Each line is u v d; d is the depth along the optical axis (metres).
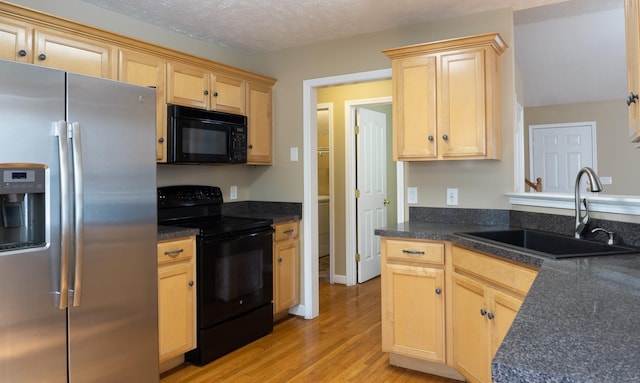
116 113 2.10
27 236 1.86
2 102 1.69
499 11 2.90
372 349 3.01
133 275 2.18
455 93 2.72
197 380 2.56
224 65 3.26
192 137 2.98
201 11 2.89
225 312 2.93
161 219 3.05
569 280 1.33
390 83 4.44
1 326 1.69
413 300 2.60
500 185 2.92
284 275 3.55
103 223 2.04
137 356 2.21
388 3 2.80
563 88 5.69
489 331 2.09
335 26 3.21
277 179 3.85
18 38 2.13
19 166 1.73
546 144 6.28
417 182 3.21
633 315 0.96
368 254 4.99
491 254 2.08
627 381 0.62
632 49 1.50
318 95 4.88
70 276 1.88
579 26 4.20
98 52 2.47
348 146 4.73
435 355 2.53
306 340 3.19
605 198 2.02
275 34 3.38
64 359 1.89
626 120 5.82
